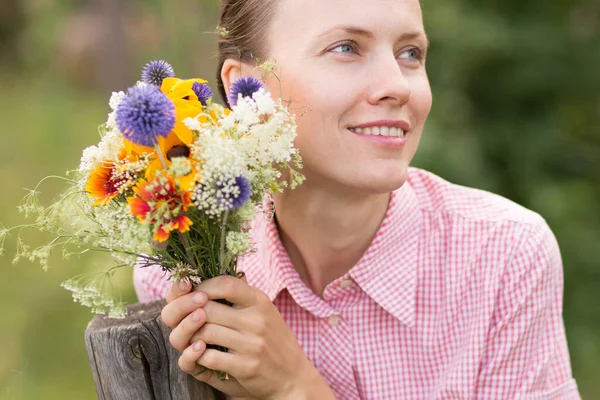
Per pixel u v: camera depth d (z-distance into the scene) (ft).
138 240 4.78
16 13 35.04
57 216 5.21
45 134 24.04
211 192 4.66
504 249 6.58
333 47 5.83
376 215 6.56
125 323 5.83
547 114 15.57
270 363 5.56
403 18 5.86
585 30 15.47
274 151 4.96
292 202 6.44
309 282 6.83
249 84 5.39
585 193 14.88
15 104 28.50
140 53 24.47
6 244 17.42
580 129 15.71
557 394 6.68
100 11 25.99
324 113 5.84
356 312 6.64
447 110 14.28
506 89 15.24
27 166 22.65
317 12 5.84
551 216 14.46
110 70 25.00
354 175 5.89
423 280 6.72
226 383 5.63
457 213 6.86
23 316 15.12
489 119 15.43
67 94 28.17
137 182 4.88
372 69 5.82
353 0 5.81
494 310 6.55
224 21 6.61
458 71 14.74
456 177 13.53
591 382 13.94
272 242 6.63
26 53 32.01
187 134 4.84
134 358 5.70
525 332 6.49
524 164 14.99
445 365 6.62
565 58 15.20
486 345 6.54
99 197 4.94
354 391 6.61
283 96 6.01
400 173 5.90
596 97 15.53
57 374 13.41
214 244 5.23
